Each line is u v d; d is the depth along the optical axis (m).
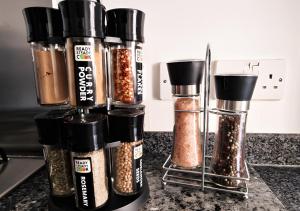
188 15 0.54
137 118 0.35
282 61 0.51
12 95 0.62
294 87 0.53
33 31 0.32
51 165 0.37
